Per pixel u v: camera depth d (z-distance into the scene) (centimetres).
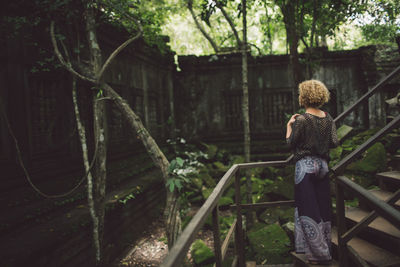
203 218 151
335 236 269
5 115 380
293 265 280
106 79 612
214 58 964
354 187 184
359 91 980
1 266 258
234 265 275
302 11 519
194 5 923
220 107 1049
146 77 837
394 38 520
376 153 491
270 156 968
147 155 811
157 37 662
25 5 404
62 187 468
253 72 1029
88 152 549
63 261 345
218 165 873
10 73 399
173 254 109
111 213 473
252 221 535
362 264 191
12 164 396
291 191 556
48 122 468
